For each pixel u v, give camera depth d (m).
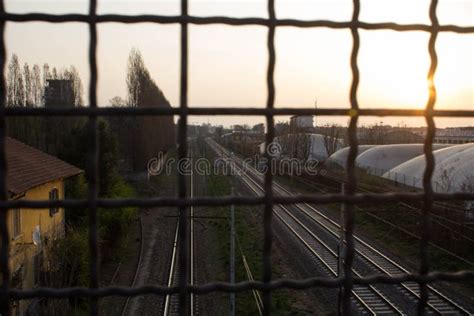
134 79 39.41
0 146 1.94
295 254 17.23
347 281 2.16
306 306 12.56
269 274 2.12
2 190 1.95
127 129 36.34
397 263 15.88
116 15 2.01
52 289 1.98
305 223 21.69
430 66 2.23
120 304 13.05
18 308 9.58
